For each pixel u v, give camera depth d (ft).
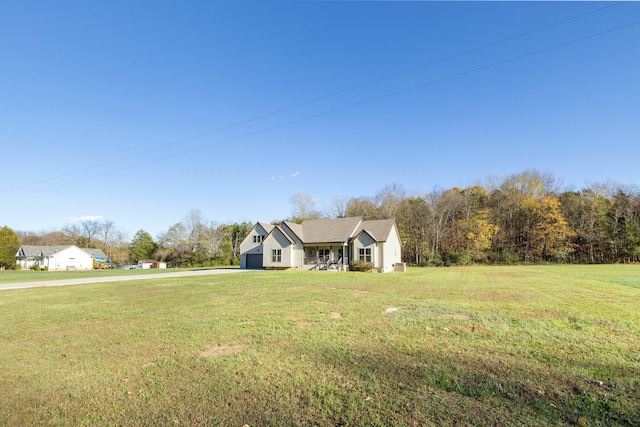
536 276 67.46
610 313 25.86
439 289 44.24
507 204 147.33
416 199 166.30
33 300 38.01
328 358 15.84
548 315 25.20
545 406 10.85
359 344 17.98
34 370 15.05
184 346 18.26
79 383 13.50
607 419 10.02
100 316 27.32
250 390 12.49
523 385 12.48
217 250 182.70
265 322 23.79
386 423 10.02
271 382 13.17
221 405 11.37
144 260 197.26
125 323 24.43
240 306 31.14
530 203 140.67
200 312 28.35
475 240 138.31
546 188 150.92
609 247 129.29
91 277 81.25
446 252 140.67
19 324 24.75
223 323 23.67
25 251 187.32
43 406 11.61
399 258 114.52
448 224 151.43
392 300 33.96
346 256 101.14
